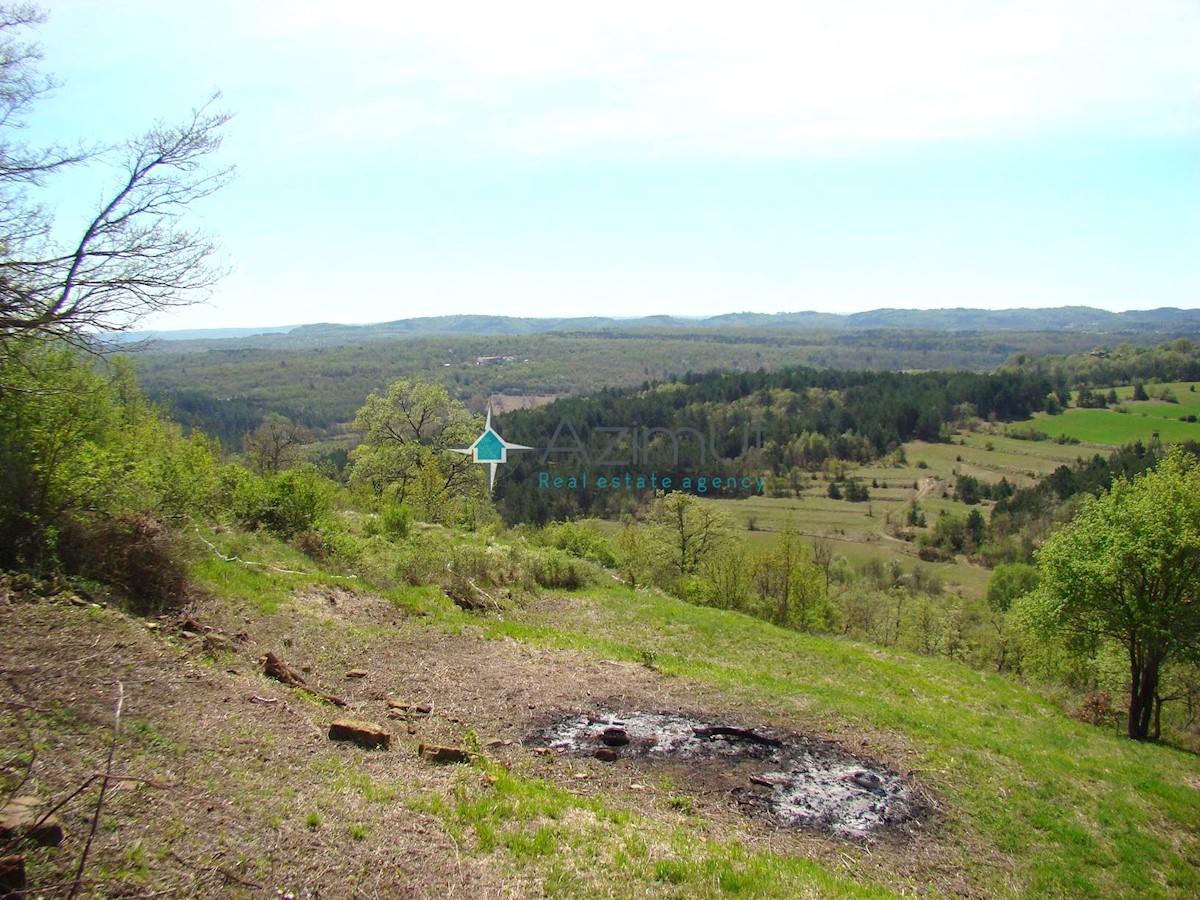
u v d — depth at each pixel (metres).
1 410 12.23
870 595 56.84
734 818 10.71
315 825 7.22
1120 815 13.42
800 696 16.94
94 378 13.71
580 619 25.61
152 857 5.92
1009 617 29.53
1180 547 22.41
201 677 10.02
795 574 42.12
